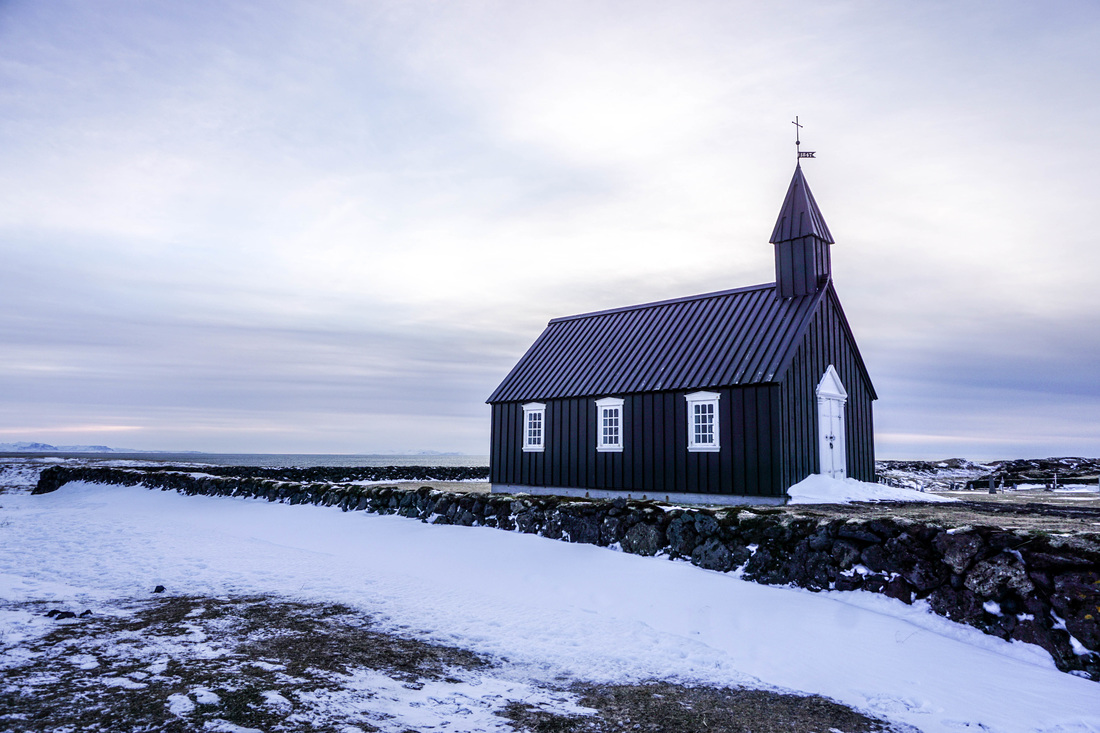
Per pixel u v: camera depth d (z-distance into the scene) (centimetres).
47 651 650
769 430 1945
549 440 2567
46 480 3662
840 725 568
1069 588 721
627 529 1265
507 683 648
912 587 877
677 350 2341
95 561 1246
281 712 518
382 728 503
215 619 821
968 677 679
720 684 670
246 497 2470
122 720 483
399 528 1631
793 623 847
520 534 1458
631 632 844
